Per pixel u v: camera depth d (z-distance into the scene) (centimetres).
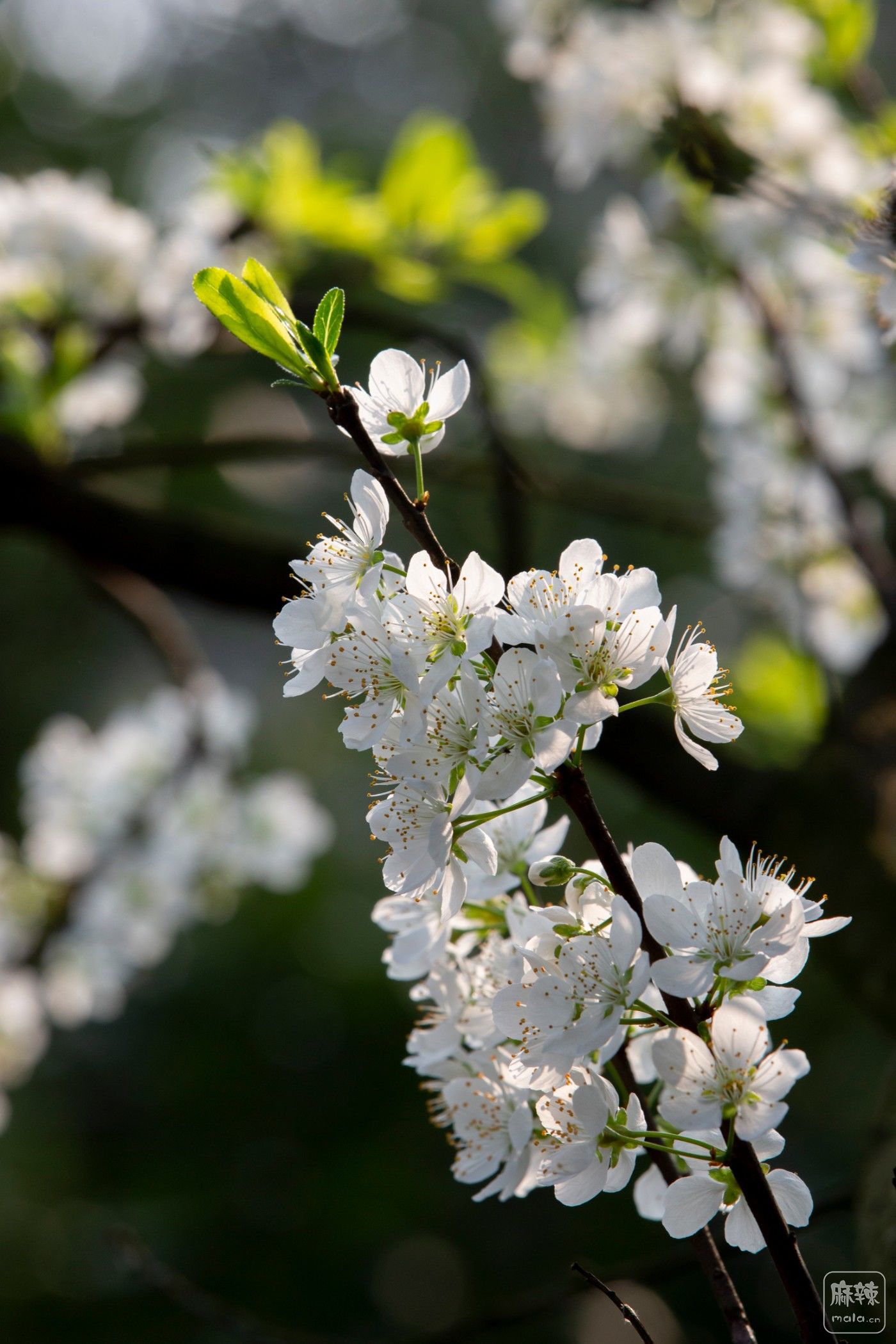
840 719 356
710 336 492
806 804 335
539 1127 167
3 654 1253
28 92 1296
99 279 451
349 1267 918
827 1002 922
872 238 255
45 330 444
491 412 424
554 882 162
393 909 185
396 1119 988
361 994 1012
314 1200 937
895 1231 205
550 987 151
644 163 471
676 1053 140
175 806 515
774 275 466
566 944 152
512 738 152
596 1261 916
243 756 548
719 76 436
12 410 421
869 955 296
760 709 460
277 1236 923
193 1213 921
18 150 1266
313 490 1148
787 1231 138
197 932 1017
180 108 1495
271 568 415
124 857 511
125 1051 1012
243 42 1695
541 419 674
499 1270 927
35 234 447
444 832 158
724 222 454
